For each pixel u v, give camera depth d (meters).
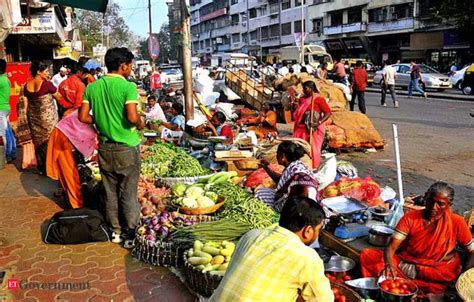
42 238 5.27
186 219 5.17
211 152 8.05
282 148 5.07
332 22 54.59
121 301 3.94
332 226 4.86
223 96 16.80
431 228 3.85
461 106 18.97
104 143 5.00
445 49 40.00
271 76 17.33
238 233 4.61
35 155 8.33
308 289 2.53
